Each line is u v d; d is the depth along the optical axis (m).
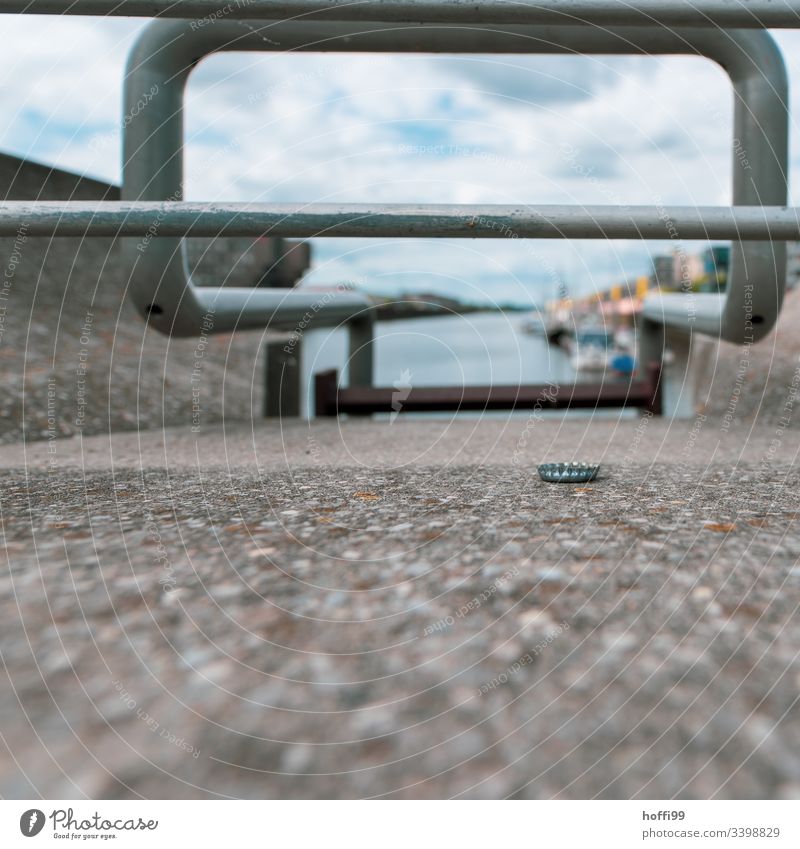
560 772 0.80
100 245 8.77
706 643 1.08
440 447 3.62
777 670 1.00
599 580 1.33
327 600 1.24
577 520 1.75
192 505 1.96
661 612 1.19
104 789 0.78
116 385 5.64
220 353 7.51
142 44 3.57
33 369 5.43
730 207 2.74
